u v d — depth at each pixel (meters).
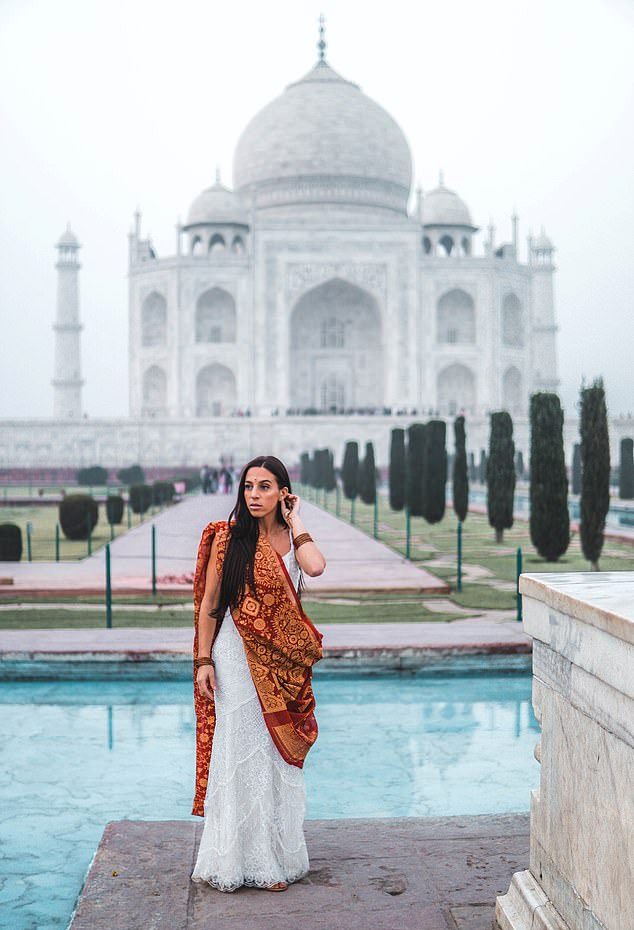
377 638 10.46
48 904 4.88
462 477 28.17
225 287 76.19
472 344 77.94
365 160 81.94
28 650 9.93
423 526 29.20
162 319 80.94
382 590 14.83
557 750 3.53
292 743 4.37
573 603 3.28
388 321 76.31
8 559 19.20
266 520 4.62
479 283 77.25
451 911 4.11
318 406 82.00
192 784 6.75
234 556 4.41
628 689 2.86
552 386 84.75
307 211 81.38
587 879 3.22
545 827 3.65
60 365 79.69
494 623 11.64
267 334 75.75
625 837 2.93
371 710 8.71
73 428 69.38
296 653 4.43
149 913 4.11
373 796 6.43
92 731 8.11
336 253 75.94
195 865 4.59
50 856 5.51
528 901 3.64
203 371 79.00
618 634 2.92
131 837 5.00
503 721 8.34
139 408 79.38
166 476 64.94
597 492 17.66
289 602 4.42
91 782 6.80
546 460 19.44
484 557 20.41
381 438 67.75
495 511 23.73
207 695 4.45
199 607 4.52
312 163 81.56
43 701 9.12
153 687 9.68
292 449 67.44
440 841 4.91
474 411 75.31
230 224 81.19
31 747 7.65
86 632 11.16
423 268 76.81
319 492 48.97
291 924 4.00
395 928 3.96
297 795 4.45
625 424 70.31
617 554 20.91
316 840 4.95
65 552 21.53
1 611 13.40
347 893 4.29
